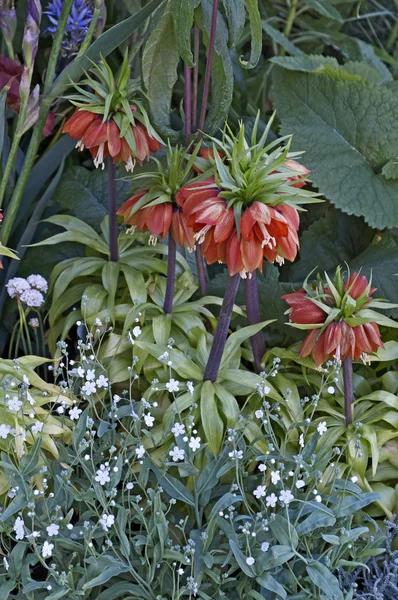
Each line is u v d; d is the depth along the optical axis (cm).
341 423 176
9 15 196
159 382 178
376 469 175
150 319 189
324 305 163
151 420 158
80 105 167
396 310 200
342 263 230
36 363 172
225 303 162
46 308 218
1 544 167
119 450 169
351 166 235
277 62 243
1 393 165
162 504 154
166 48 174
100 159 169
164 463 156
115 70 260
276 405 167
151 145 177
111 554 159
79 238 197
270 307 203
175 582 154
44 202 217
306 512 154
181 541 166
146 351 179
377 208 226
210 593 154
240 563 144
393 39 320
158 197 166
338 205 227
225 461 163
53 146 221
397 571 164
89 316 188
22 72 190
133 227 176
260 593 152
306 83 244
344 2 305
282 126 243
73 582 147
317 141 240
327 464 169
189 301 206
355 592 157
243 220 143
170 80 179
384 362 193
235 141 151
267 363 190
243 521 158
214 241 151
